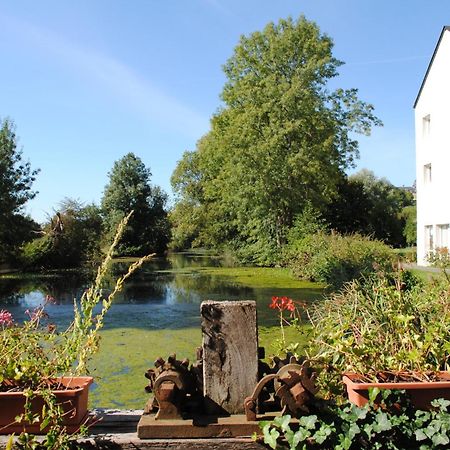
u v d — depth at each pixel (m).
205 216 45.03
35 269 32.72
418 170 24.47
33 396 2.22
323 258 19.67
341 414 2.20
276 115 29.11
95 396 5.68
